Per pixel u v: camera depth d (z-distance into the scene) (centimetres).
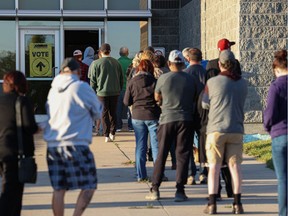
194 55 1611
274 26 2548
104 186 1681
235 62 1375
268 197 1548
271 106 1222
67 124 1173
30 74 3167
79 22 3192
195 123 1507
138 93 1652
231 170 1382
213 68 1586
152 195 1526
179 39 3425
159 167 1519
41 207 1454
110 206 1461
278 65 1246
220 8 2778
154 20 3400
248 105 2539
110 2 3183
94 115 1203
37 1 3152
